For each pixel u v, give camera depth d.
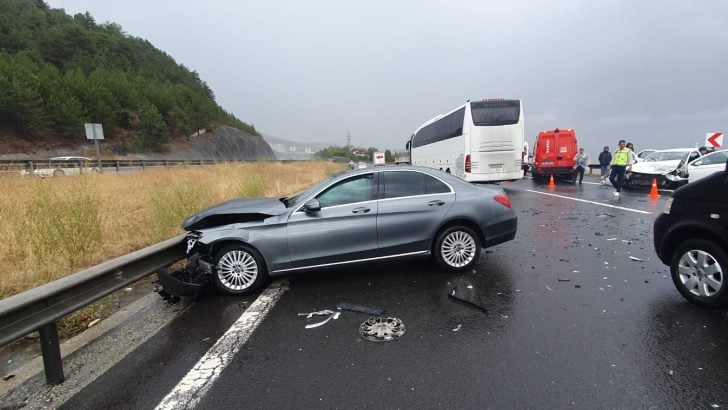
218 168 26.28
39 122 56.28
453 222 5.27
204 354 3.25
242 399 2.62
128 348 3.39
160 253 4.21
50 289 2.66
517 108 14.98
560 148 20.30
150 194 10.62
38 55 81.06
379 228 4.96
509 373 2.81
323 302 4.32
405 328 3.61
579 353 3.06
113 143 67.50
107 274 3.31
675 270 4.06
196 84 138.88
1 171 12.45
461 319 3.76
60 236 5.76
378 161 60.72
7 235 6.14
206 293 4.77
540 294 4.36
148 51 134.62
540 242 6.92
